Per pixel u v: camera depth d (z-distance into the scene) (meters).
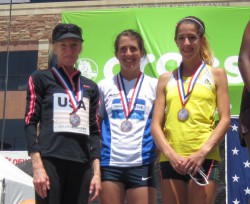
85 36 6.89
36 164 3.38
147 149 3.96
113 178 3.90
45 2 13.05
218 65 6.62
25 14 13.14
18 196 8.03
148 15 6.88
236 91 6.55
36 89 3.58
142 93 4.11
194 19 3.76
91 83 3.79
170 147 3.45
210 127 3.56
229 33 6.72
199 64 3.77
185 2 10.79
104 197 3.90
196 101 3.58
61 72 3.67
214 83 3.66
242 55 2.89
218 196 6.73
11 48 13.29
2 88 13.82
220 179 6.74
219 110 3.61
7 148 13.89
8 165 8.49
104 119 4.12
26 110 3.54
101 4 12.29
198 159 3.32
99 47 6.85
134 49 4.13
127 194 3.93
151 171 3.96
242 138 2.97
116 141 3.96
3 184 7.78
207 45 3.86
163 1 11.07
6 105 13.90
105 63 6.79
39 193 3.34
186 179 3.49
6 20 13.25
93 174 3.61
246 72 2.83
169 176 3.51
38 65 13.01
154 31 6.82
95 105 3.76
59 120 3.50
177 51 6.72
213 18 6.78
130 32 4.20
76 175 3.47
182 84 3.68
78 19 6.94
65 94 3.58
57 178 3.41
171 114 3.61
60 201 3.43
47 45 12.96
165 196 3.52
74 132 3.49
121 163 3.89
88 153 3.57
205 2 10.62
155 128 3.62
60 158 3.42
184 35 3.70
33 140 3.44
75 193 3.46
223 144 6.78
